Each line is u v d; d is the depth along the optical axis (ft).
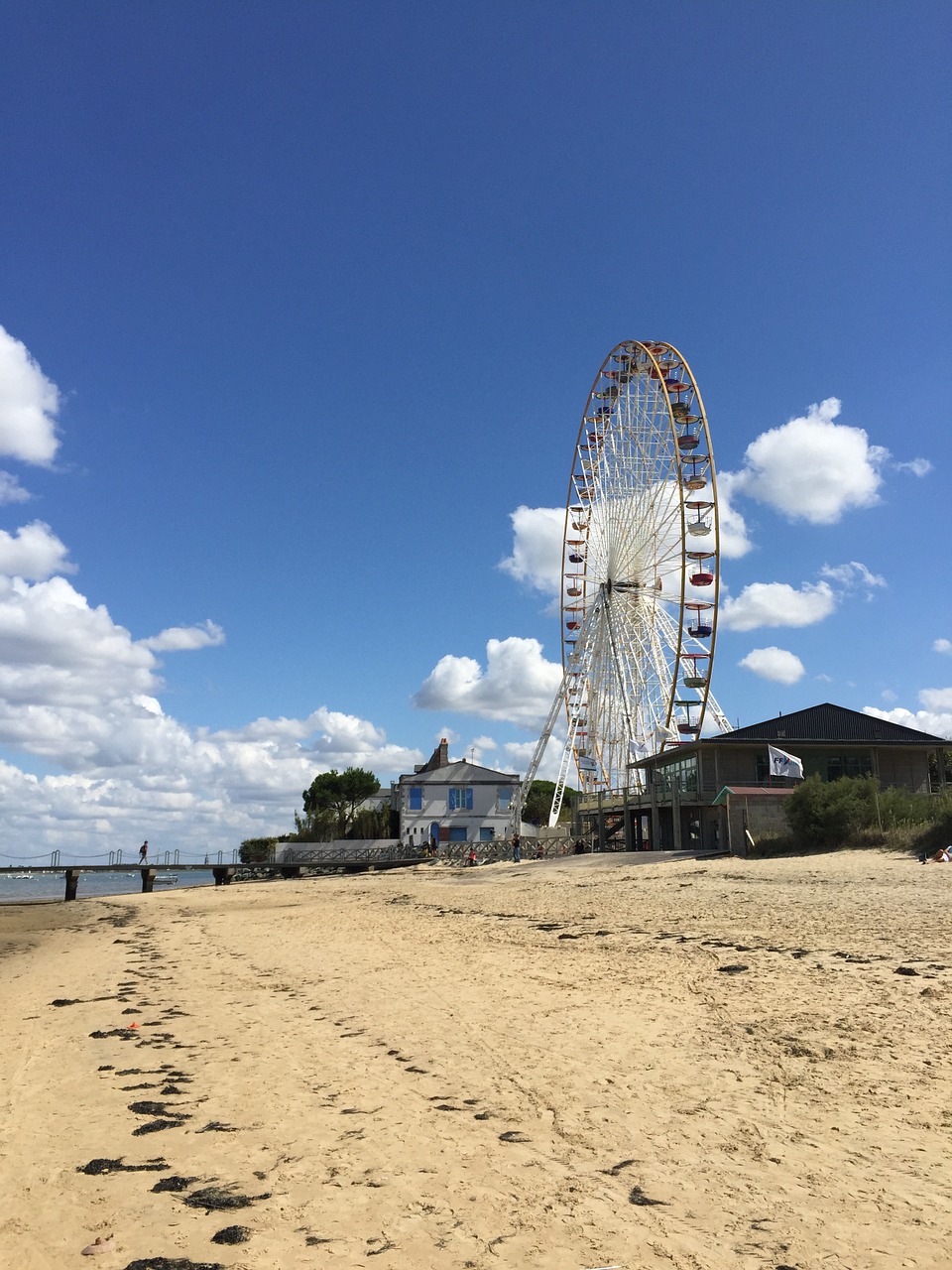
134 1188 26.78
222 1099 35.19
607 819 238.68
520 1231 22.89
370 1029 45.75
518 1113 31.73
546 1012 46.62
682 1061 36.55
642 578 207.92
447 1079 36.29
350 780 334.85
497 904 113.29
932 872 90.68
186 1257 22.26
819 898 81.97
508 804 278.67
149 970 73.10
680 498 187.73
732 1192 24.49
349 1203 25.09
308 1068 39.17
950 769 191.01
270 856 280.31
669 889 103.91
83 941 106.73
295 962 72.54
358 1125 31.40
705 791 176.55
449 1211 24.22
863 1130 28.09
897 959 51.34
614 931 75.36
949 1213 22.43
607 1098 32.65
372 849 253.44
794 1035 38.63
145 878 228.63
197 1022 50.11
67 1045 46.11
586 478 232.73
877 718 183.93
